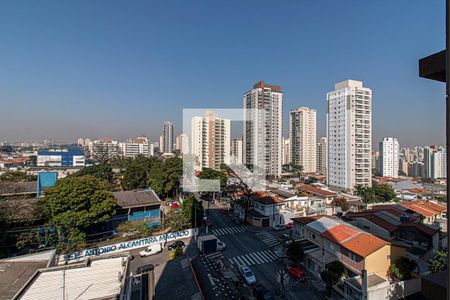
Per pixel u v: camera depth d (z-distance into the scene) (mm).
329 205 40625
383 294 14820
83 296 9797
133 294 16703
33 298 9641
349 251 17953
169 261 21859
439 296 3410
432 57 3156
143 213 31438
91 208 24047
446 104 2768
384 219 25797
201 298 16203
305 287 18172
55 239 23078
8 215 21984
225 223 34125
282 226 31609
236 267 21375
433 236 22156
